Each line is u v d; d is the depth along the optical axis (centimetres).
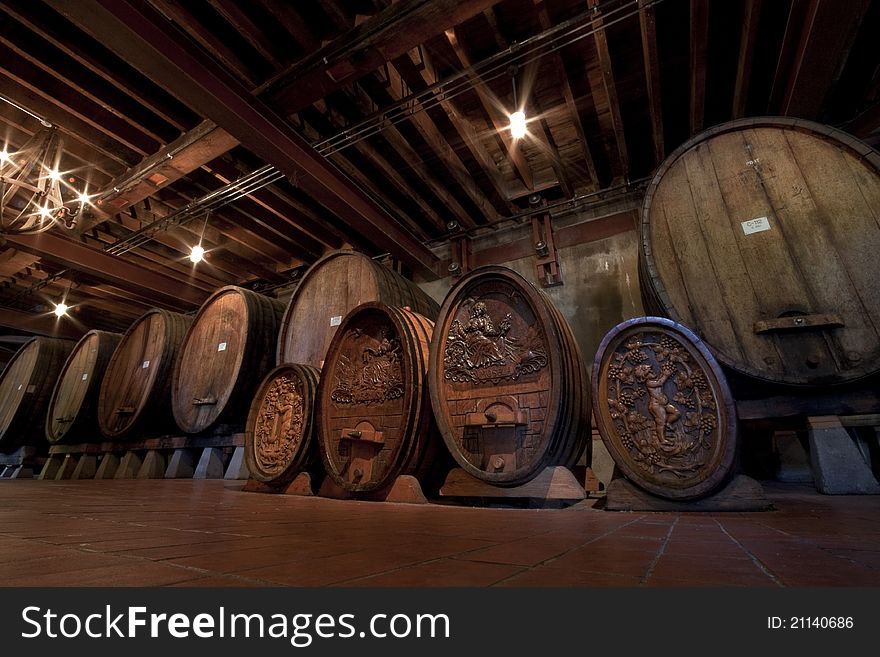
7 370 1101
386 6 464
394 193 799
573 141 675
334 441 440
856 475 312
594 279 683
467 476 364
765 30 504
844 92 538
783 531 175
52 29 468
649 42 468
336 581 96
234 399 650
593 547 142
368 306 459
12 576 98
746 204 391
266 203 767
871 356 314
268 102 539
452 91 546
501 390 377
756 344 347
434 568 109
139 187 673
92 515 228
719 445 274
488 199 796
